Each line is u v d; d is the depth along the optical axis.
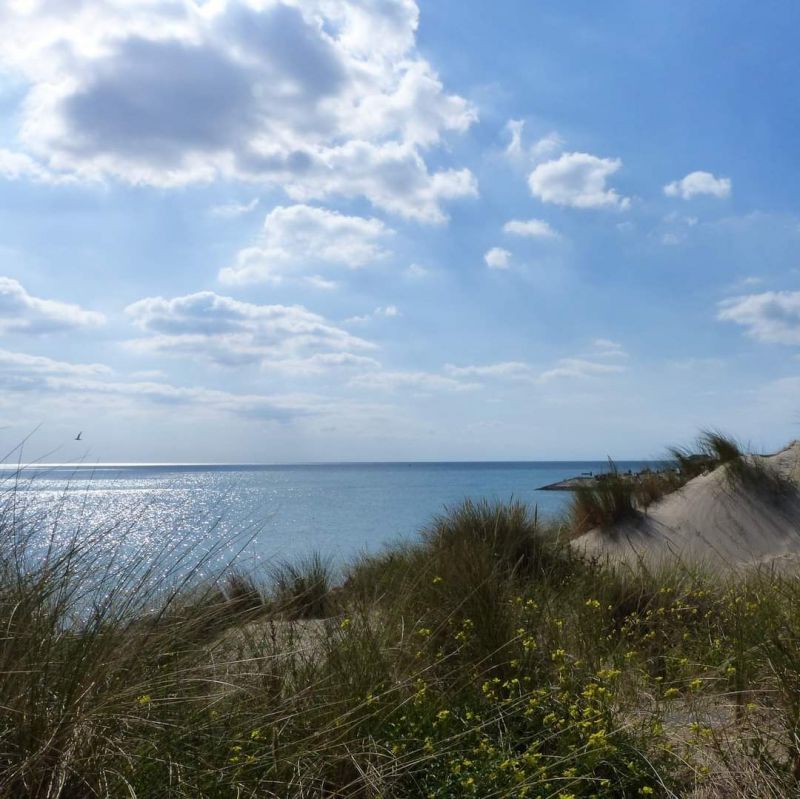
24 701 2.48
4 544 3.07
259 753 2.82
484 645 4.06
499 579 5.16
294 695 3.21
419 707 3.38
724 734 3.25
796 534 9.26
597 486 11.56
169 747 2.62
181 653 3.10
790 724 3.03
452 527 7.70
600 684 3.54
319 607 5.46
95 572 3.19
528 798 2.74
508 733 3.17
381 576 6.10
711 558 9.12
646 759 2.87
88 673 2.66
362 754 2.94
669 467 13.36
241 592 4.43
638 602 5.40
